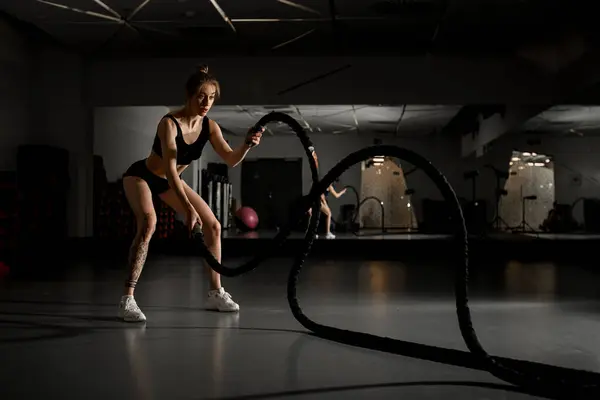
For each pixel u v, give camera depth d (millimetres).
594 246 8039
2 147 7000
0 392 1644
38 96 7844
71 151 8297
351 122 12695
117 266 6195
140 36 7852
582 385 1588
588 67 7629
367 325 2705
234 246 8273
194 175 11867
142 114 10633
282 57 8711
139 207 2893
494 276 5238
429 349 2053
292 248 8422
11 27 7180
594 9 6738
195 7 6668
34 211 6375
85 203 8398
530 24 7312
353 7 6680
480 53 8523
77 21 7195
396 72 8617
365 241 8234
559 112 10305
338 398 1584
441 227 13914
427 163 2020
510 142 14203
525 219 14023
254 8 6723
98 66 8648
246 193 15109
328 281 4695
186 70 8695
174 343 2301
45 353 2131
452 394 1626
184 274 5223
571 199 13859
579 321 2828
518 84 8469
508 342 2330
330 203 14922
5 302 3510
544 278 5047
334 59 8664
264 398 1578
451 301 3533
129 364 1964
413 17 7051
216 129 2986
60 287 4289
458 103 8555
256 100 8742
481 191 14422
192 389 1662
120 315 2852
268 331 2559
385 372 1864
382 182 14812
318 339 2383
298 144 14938
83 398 1585
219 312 3092
